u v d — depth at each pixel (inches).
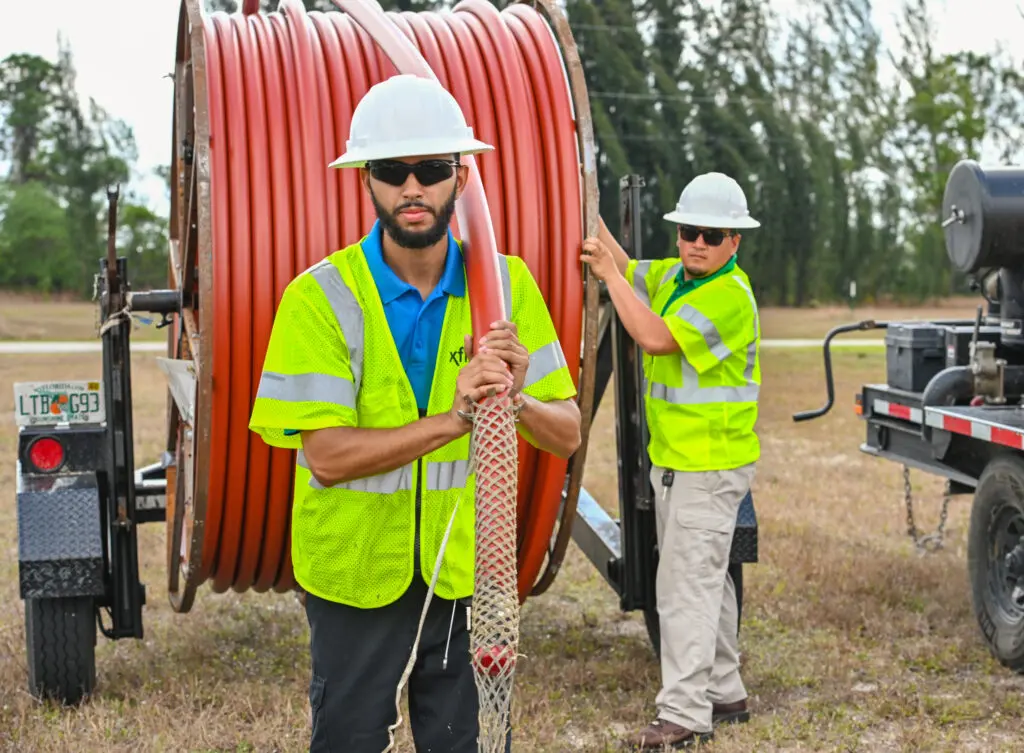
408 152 109.8
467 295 116.4
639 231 205.9
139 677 212.2
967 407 240.2
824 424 555.2
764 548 300.0
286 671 218.1
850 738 184.9
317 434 112.7
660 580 189.0
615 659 225.1
